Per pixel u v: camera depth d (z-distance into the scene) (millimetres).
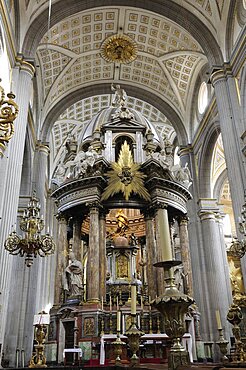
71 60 19188
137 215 18219
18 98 12789
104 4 16188
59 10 15258
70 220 15445
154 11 16344
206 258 17500
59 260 13953
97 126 16484
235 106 13531
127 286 14781
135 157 15297
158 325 12117
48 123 19453
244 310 13102
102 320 11852
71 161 15312
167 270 3633
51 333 12680
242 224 10438
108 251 16422
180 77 19719
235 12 14273
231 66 14281
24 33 14031
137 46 19297
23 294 15250
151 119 24000
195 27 15594
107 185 14164
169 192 14438
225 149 13430
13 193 11430
